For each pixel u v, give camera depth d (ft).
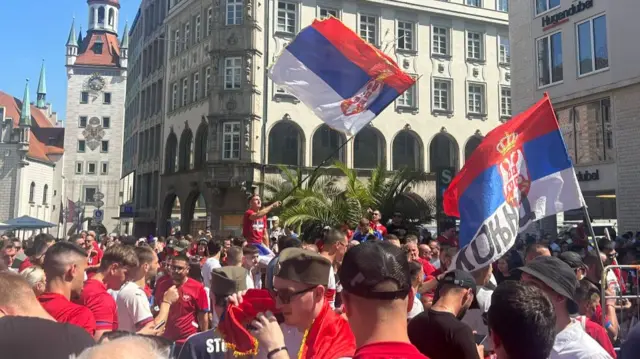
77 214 185.68
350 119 32.83
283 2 113.60
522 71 83.51
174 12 134.10
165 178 129.90
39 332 8.81
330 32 33.04
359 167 116.47
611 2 69.31
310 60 32.94
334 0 117.60
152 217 140.67
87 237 42.50
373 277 7.50
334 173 111.65
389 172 112.78
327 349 9.89
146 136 152.15
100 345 6.10
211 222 107.34
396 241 30.83
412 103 122.42
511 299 8.77
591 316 21.02
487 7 132.16
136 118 169.48
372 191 77.77
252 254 27.20
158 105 142.92
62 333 9.01
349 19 118.52
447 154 125.90
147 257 20.11
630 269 26.81
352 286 7.63
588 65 72.90
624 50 67.62
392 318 7.57
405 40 123.65
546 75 79.51
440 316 12.59
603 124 70.85
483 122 129.39
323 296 10.44
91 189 260.21
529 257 22.80
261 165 108.06
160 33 144.97
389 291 7.48
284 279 10.27
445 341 12.17
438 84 126.00
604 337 15.99
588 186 72.38
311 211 71.51
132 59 190.80
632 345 10.87
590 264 28.04
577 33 74.38
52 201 251.19
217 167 106.52
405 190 81.46
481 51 131.54
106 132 264.11
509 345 8.69
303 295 10.23
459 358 12.01
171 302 20.29
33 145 242.78
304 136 112.06
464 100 127.75
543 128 21.15
